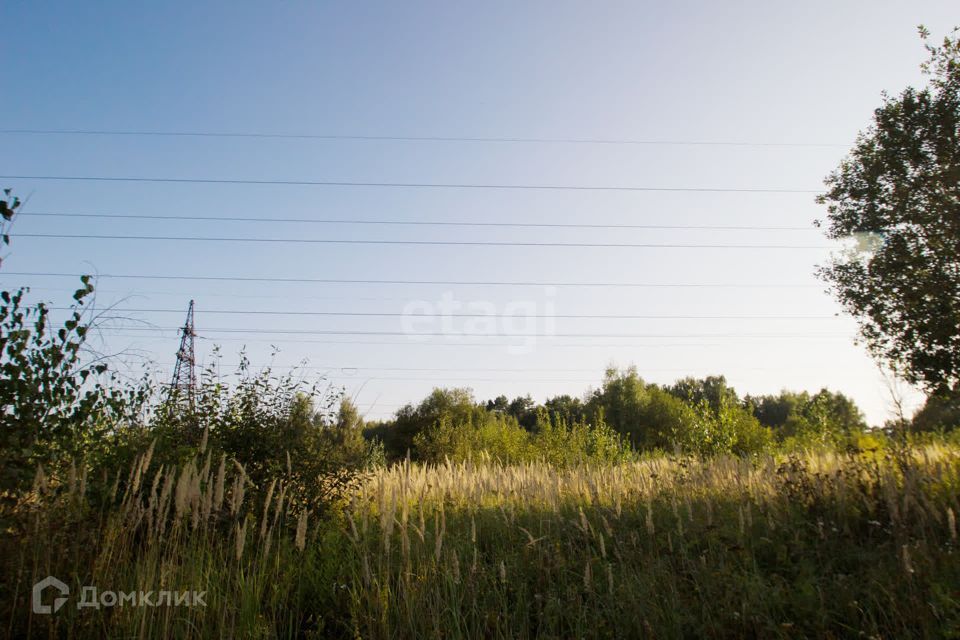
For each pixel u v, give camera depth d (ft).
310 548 24.53
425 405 128.06
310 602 21.66
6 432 18.57
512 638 18.49
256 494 26.50
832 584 20.56
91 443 23.57
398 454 118.42
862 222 39.11
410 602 19.17
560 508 30.01
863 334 39.63
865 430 41.78
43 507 18.80
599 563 23.43
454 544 25.46
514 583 22.31
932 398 38.96
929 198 36.78
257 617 18.70
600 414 75.66
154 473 24.04
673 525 26.91
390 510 20.81
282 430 28.63
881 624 18.12
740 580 20.47
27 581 17.54
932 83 37.83
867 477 28.63
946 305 35.35
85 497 21.12
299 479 27.50
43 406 19.88
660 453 63.05
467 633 18.24
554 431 73.15
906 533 22.31
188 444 27.71
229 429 28.30
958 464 29.76
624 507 30.76
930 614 17.95
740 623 18.48
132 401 27.02
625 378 111.86
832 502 27.20
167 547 19.53
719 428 62.64
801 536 24.90
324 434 30.30
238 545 19.15
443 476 35.81
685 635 18.56
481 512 30.09
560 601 20.21
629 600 19.71
